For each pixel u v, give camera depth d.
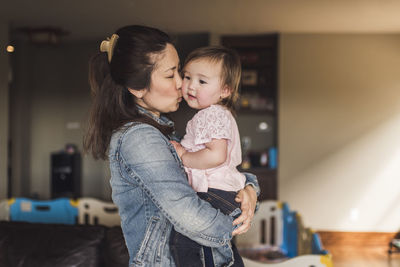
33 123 6.96
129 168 1.14
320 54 5.88
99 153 1.25
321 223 5.89
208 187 1.25
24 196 6.78
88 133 1.25
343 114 5.85
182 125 5.95
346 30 5.69
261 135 6.36
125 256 2.17
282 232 4.04
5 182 5.45
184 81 1.35
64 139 6.90
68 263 2.21
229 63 1.32
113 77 1.19
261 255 3.73
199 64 1.31
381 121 5.79
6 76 5.39
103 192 6.76
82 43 6.76
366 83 5.80
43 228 2.36
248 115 6.36
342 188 5.86
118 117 1.21
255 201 1.31
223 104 1.37
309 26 5.53
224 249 1.25
